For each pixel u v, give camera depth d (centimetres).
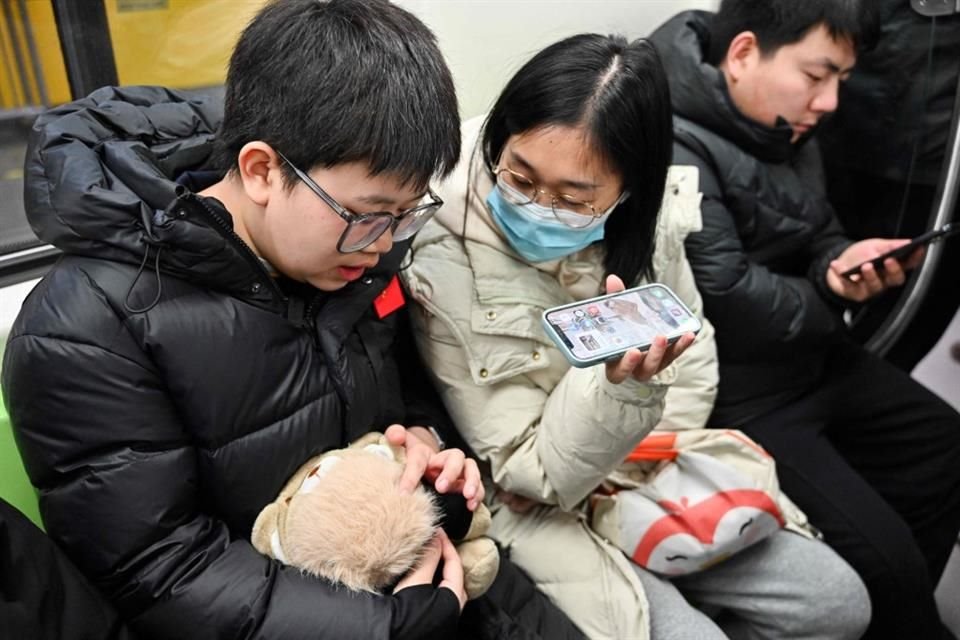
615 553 108
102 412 73
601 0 150
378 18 75
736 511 106
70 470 74
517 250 103
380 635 73
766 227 142
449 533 85
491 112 100
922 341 169
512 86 96
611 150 91
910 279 154
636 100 91
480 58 137
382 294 94
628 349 83
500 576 101
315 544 75
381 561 74
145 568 74
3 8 106
